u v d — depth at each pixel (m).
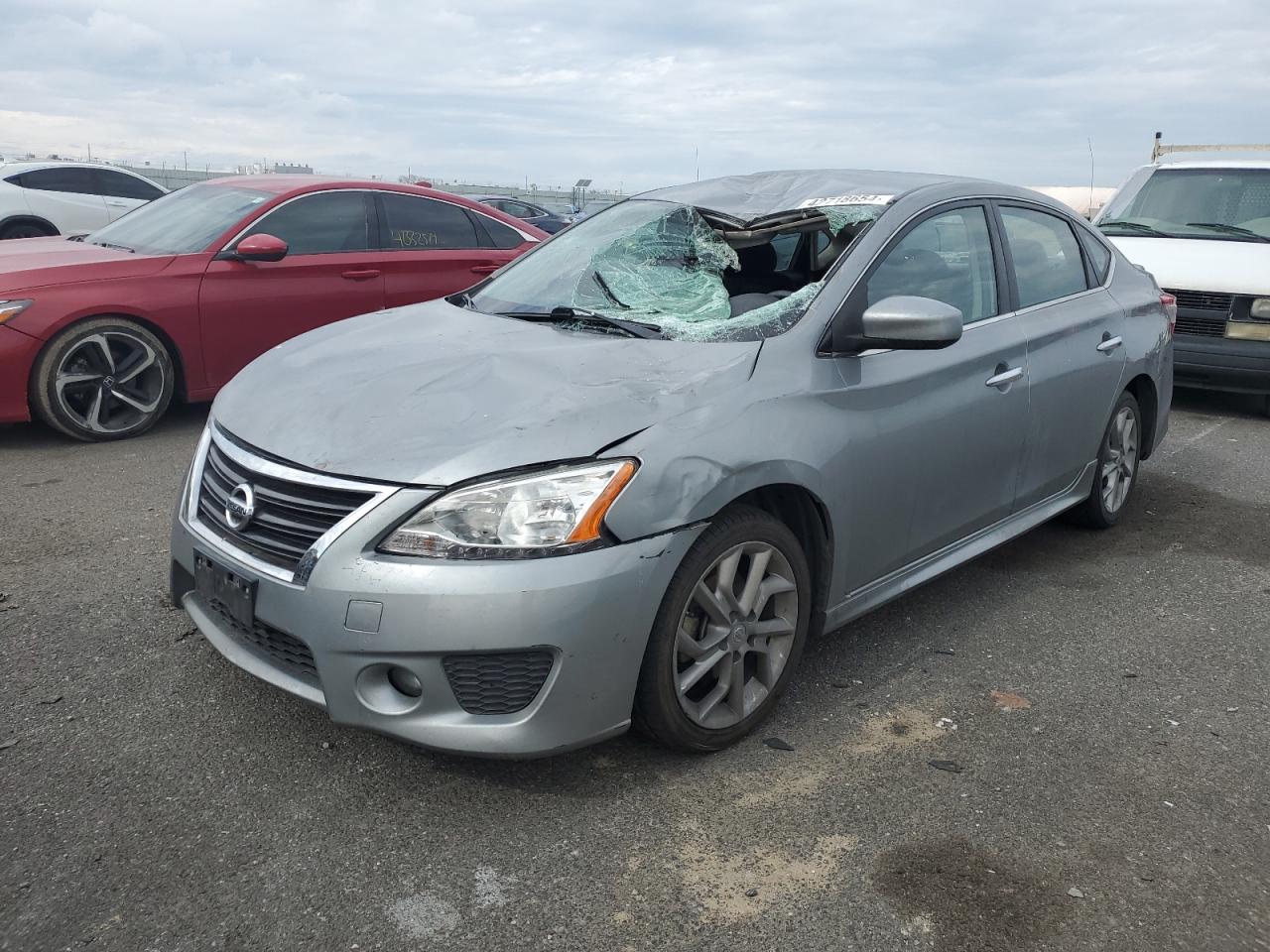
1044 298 4.02
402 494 2.33
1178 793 2.65
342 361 2.99
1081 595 3.99
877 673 3.29
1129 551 4.49
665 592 2.49
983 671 3.33
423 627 2.29
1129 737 2.94
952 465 3.38
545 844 2.38
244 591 2.51
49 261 5.89
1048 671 3.34
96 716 2.86
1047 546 4.54
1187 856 2.40
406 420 2.53
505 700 2.38
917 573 3.43
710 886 2.25
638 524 2.41
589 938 2.09
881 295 3.19
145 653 3.23
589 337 3.09
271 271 6.28
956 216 3.65
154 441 5.89
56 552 4.07
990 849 2.40
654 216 3.70
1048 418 3.88
